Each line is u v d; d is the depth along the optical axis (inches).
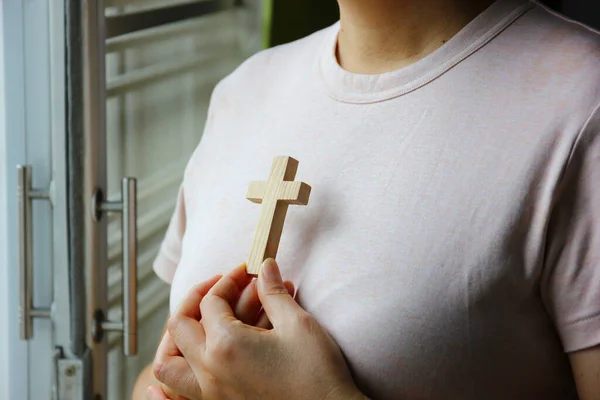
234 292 34.9
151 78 56.7
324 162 35.5
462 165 32.8
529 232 31.8
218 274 37.3
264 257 34.6
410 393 32.8
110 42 51.5
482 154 32.6
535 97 32.4
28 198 49.3
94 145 49.3
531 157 31.8
